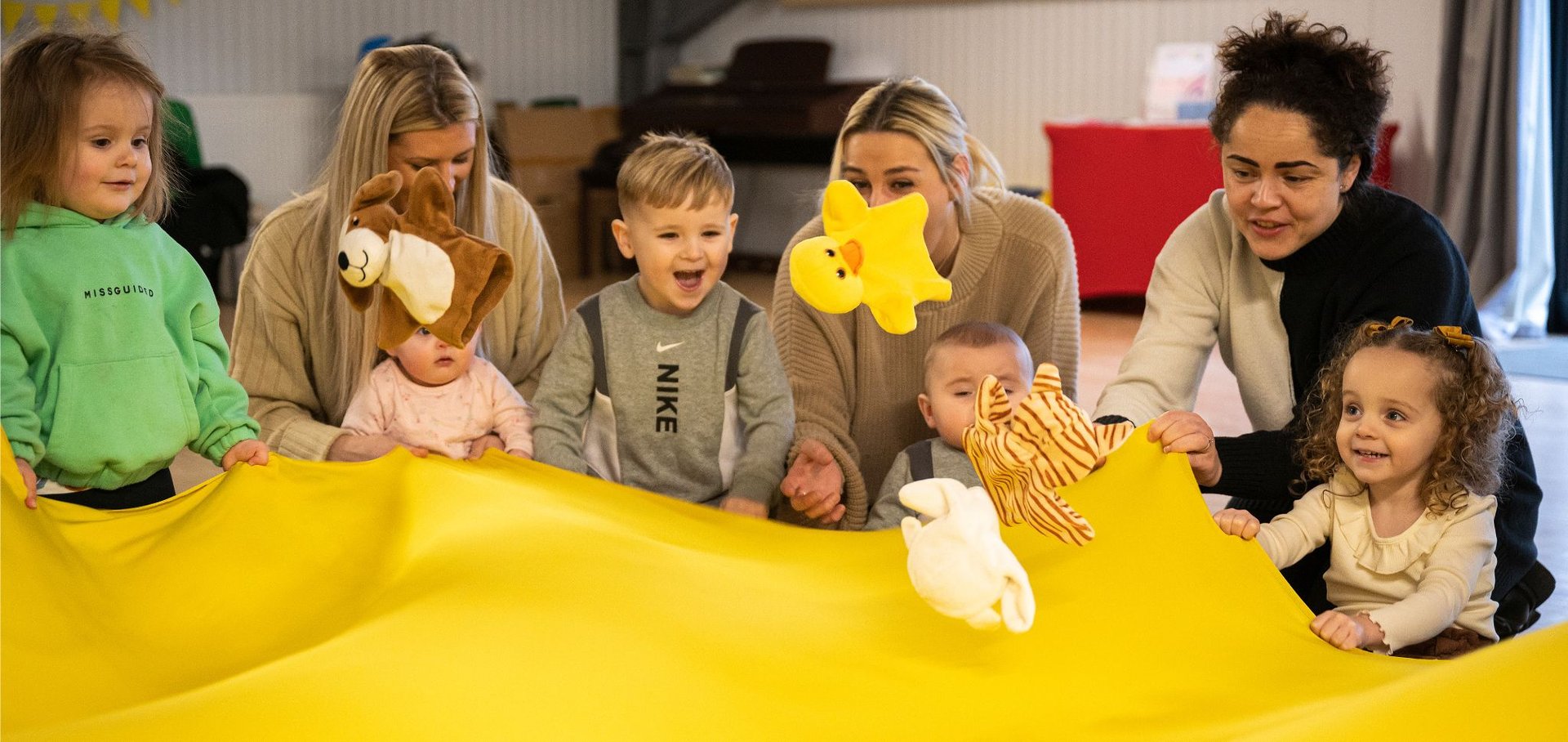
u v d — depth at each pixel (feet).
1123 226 18.48
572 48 25.84
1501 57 16.79
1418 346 4.86
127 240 5.10
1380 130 5.28
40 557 3.85
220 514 4.37
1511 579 5.26
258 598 4.11
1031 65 21.83
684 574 4.18
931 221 5.90
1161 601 4.15
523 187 22.84
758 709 3.48
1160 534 4.37
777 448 5.64
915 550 3.14
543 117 23.12
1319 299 5.50
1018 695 3.67
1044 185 22.00
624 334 5.70
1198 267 5.89
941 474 5.76
